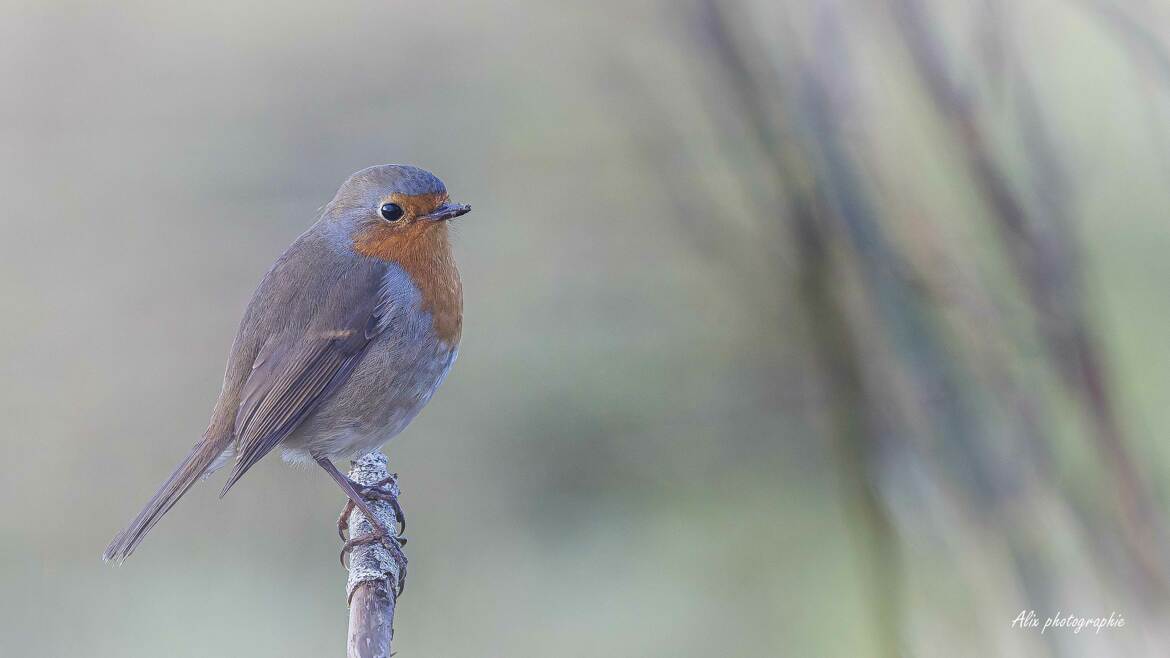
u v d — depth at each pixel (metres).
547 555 12.52
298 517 13.98
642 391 12.77
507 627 12.20
